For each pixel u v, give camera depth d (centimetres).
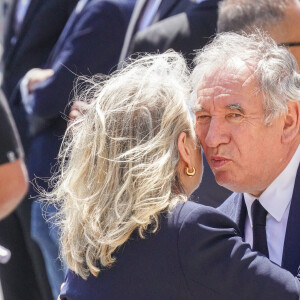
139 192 567
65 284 609
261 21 806
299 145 645
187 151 599
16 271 1240
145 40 1007
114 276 568
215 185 779
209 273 557
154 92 592
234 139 623
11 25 1345
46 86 1132
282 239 652
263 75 616
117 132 584
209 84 630
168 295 555
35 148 1150
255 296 554
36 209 1121
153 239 566
